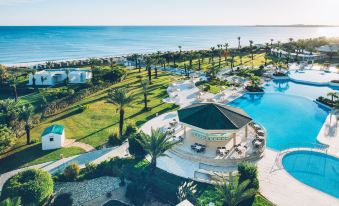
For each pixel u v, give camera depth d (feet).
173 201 91.30
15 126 152.46
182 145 127.03
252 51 420.36
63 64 362.12
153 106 189.67
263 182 100.94
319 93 221.66
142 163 114.73
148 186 98.17
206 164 114.32
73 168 105.60
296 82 256.93
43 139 130.11
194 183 100.53
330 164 113.60
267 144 134.00
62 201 92.43
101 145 134.51
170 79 269.23
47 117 176.14
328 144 129.49
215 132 120.16
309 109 183.52
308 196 93.35
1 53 650.02
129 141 117.50
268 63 340.59
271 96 213.87
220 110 128.57
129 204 92.02
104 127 156.66
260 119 167.32
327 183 101.30
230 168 111.96
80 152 127.85
